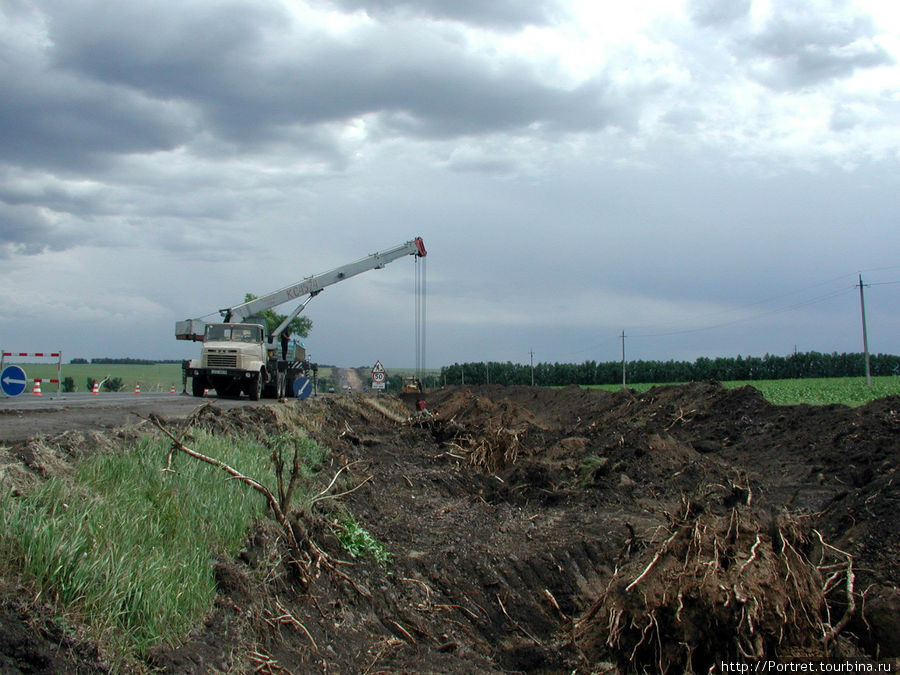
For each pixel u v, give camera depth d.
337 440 14.78
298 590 6.91
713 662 7.28
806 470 14.02
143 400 23.23
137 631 5.01
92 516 5.63
